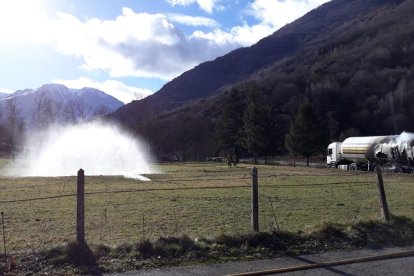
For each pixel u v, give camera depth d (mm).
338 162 57875
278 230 10242
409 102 109938
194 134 106812
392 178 36125
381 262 8477
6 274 7645
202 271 7832
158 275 7602
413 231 10891
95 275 7648
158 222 14305
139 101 102062
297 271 7867
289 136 70062
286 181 32406
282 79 148875
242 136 88812
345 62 159875
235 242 9508
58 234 12469
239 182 31703
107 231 12805
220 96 152625
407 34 169875
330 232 10414
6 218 15453
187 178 35688
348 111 117062
